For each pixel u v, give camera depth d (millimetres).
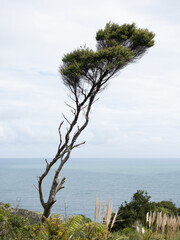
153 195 118000
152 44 12594
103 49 12469
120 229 12961
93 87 12117
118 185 171125
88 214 56938
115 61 11664
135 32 12352
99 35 12789
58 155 11375
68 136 11367
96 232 7113
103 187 156750
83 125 11758
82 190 139125
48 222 6879
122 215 14125
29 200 88875
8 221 6684
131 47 12711
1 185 161625
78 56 12203
